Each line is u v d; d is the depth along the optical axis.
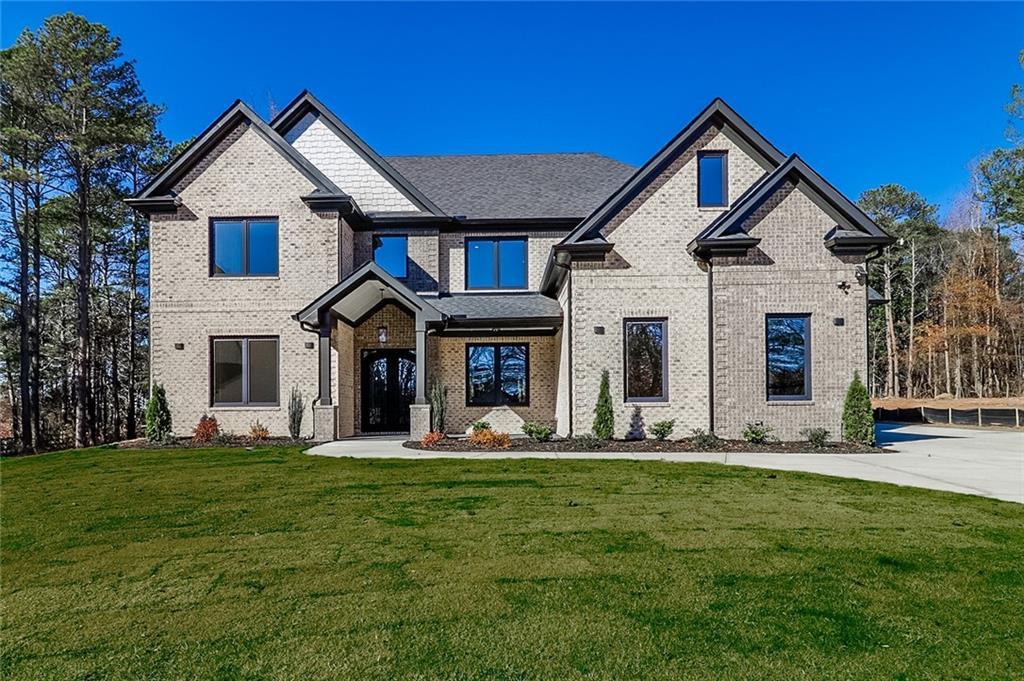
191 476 10.41
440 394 15.89
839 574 5.26
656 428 14.68
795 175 14.77
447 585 5.03
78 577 5.33
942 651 3.88
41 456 13.29
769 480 9.62
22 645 4.01
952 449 13.74
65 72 25.34
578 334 15.40
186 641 4.04
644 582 5.08
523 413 18.42
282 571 5.44
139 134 25.77
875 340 54.62
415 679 3.53
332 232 17.08
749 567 5.45
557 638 4.05
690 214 15.61
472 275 19.08
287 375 16.86
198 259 17.05
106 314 31.72
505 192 20.30
